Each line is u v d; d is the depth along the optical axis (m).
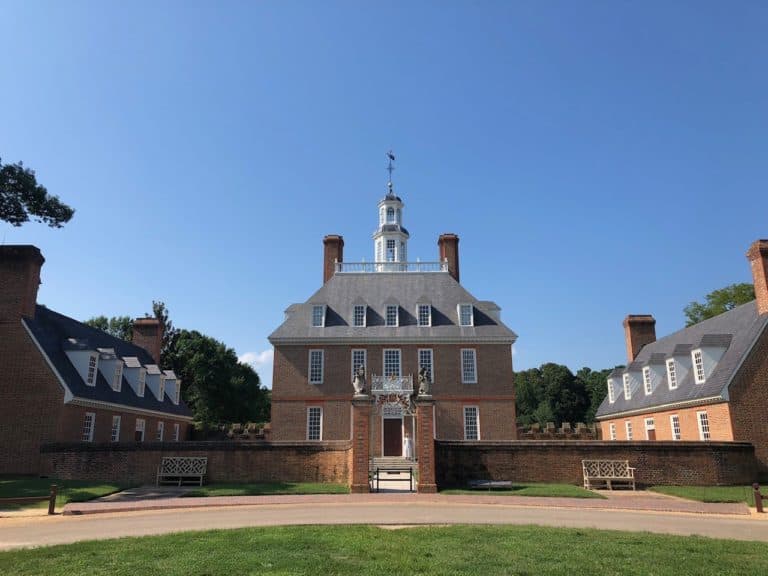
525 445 24.78
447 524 14.50
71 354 32.31
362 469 21.67
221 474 24.70
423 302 40.50
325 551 10.66
